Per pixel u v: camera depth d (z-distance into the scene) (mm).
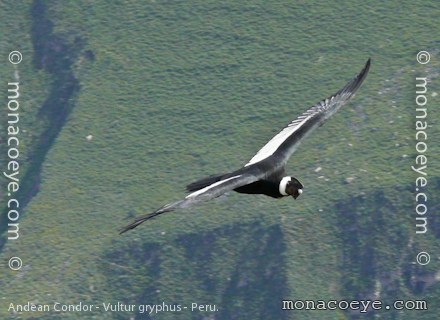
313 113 54906
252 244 191000
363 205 193750
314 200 195500
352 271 190250
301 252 190250
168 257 189375
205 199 46344
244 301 186625
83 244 192750
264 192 50719
